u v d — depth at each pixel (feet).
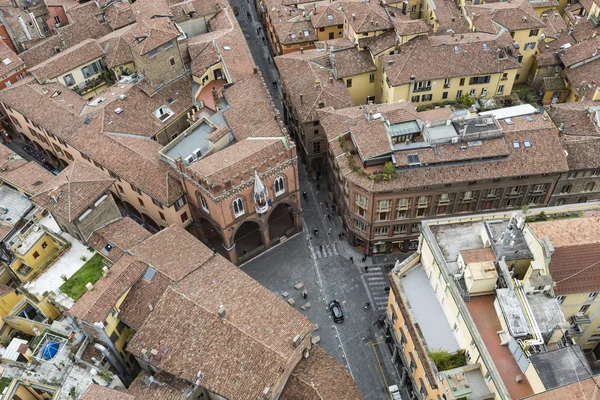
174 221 307.17
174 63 360.48
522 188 292.40
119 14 413.39
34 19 428.97
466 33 368.07
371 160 281.95
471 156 276.21
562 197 303.89
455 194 287.69
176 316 233.35
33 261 275.39
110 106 338.95
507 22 375.86
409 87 341.41
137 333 233.76
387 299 295.69
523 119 296.10
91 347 242.99
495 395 189.98
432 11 419.54
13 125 388.57
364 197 285.64
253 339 221.05
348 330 282.36
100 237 271.08
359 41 367.66
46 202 263.70
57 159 378.53
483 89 352.90
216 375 218.79
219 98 357.41
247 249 323.57
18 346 240.53
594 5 412.77
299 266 315.37
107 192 274.36
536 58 390.83
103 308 236.02
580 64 375.25
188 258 258.37
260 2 482.69
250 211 297.74
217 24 416.26
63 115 341.00
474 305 210.79
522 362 189.88
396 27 354.54
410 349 231.50
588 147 291.38
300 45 418.10
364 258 317.22
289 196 310.86
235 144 303.48
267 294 245.45
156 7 382.22
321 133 345.72
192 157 305.53
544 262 203.51
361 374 264.11
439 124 286.25
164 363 225.97
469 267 207.10
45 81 360.69
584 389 169.37
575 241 206.69
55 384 228.43
